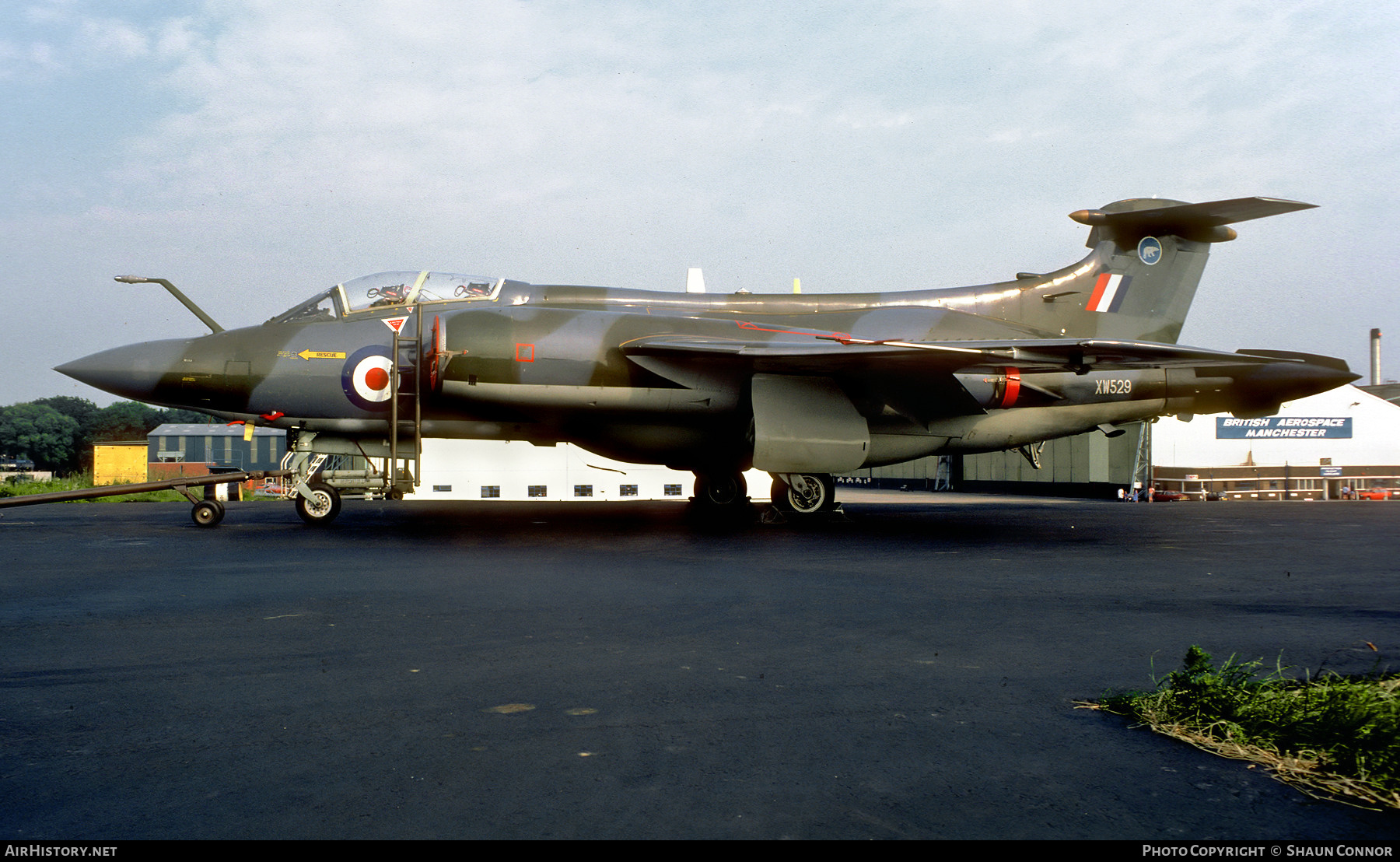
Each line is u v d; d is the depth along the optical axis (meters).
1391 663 4.50
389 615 5.70
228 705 3.71
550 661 4.47
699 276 15.27
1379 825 2.55
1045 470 32.69
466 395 12.12
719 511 14.97
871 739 3.30
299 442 12.73
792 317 14.11
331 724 3.45
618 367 12.39
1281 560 9.20
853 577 7.59
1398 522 15.24
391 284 13.23
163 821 2.55
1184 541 11.40
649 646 4.84
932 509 19.00
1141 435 27.78
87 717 3.53
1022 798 2.74
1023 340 11.98
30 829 2.48
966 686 4.05
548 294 13.65
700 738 3.30
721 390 12.73
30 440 99.31
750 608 6.01
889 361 12.08
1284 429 28.88
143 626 5.31
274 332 12.64
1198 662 3.68
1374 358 53.84
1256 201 13.15
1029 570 8.20
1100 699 3.84
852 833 2.48
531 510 16.09
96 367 12.20
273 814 2.60
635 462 14.09
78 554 8.97
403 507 17.09
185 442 61.44
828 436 12.42
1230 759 3.10
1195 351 11.29
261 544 9.96
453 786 2.82
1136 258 15.32
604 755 3.11
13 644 4.83
